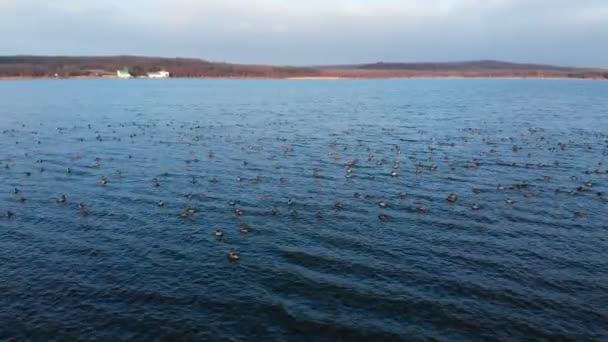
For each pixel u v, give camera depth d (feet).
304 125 335.67
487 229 133.49
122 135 287.89
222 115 400.06
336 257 116.78
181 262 114.52
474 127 323.78
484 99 584.81
